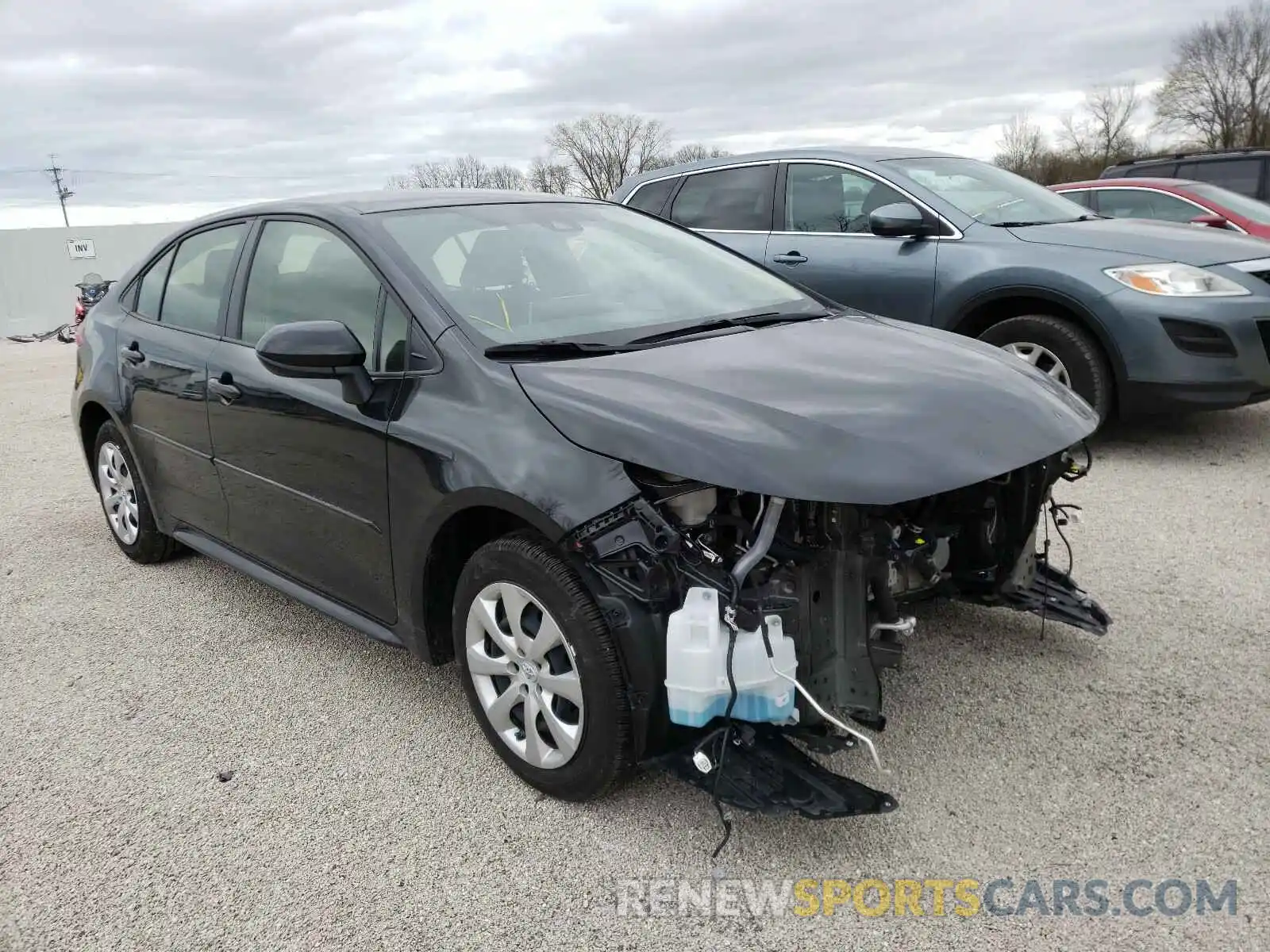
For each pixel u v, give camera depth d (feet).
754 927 7.41
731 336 10.27
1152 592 12.73
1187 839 8.08
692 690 7.50
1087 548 14.23
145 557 15.44
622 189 25.07
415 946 7.38
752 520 8.20
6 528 18.11
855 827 8.44
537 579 8.44
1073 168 169.07
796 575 7.90
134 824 8.96
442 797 9.16
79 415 15.84
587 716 8.29
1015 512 9.92
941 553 10.00
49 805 9.30
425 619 9.78
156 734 10.52
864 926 7.37
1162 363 17.16
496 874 8.10
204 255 13.43
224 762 9.91
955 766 9.18
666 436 7.84
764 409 8.13
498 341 9.52
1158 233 18.93
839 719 8.21
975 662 11.09
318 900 7.89
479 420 8.89
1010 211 20.18
